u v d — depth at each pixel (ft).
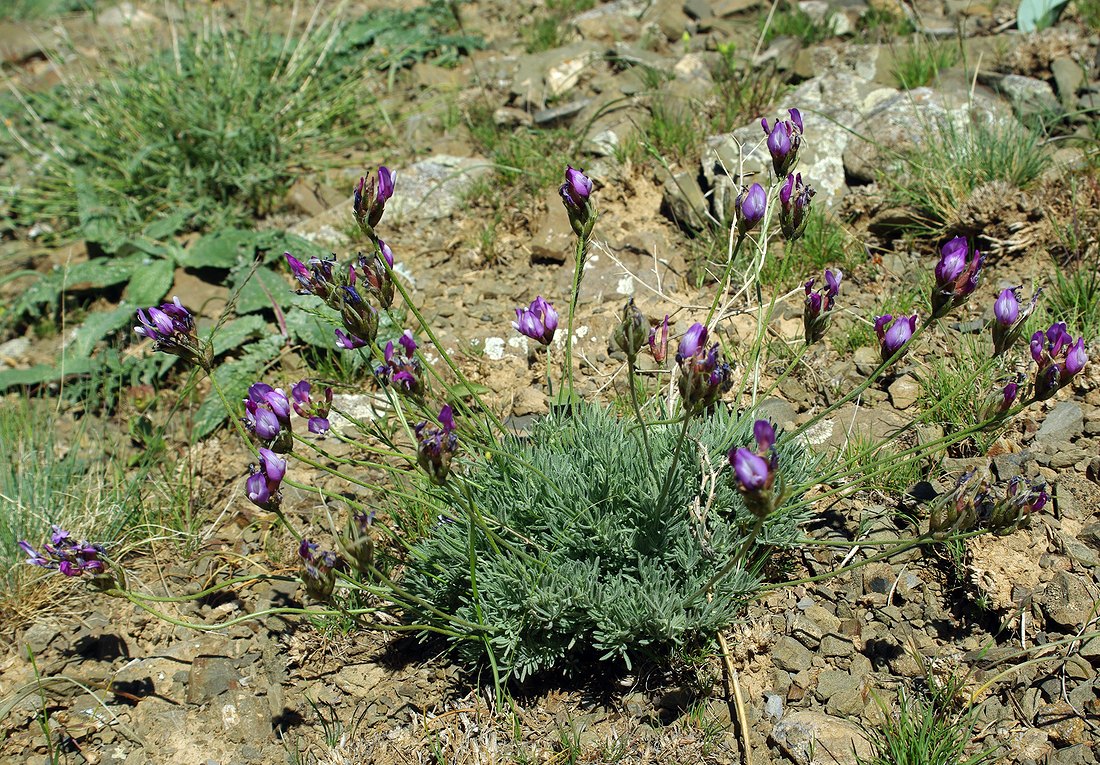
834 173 3.14
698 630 2.38
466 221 3.31
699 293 3.02
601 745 2.31
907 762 2.23
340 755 2.35
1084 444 2.57
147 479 2.85
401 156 3.59
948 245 2.28
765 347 2.86
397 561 2.48
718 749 2.30
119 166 3.65
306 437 2.86
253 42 4.06
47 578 2.64
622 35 4.00
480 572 2.43
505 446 2.54
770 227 3.00
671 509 2.44
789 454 2.52
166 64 4.13
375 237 2.36
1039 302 2.79
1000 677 2.30
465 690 2.42
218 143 3.57
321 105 3.83
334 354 3.02
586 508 2.40
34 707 2.48
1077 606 2.34
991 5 3.61
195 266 3.27
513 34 4.24
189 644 2.55
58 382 3.16
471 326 3.04
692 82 3.51
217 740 2.41
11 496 2.74
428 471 2.24
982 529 2.28
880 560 2.47
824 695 2.34
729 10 3.97
